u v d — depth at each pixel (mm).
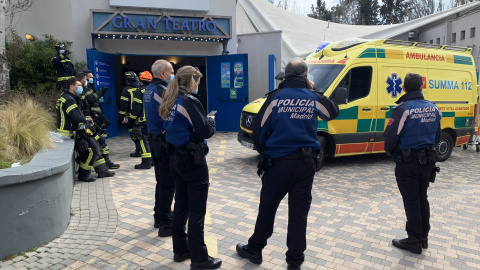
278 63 12484
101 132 7270
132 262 3521
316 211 4984
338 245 3961
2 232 3467
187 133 3234
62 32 10039
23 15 9938
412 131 3672
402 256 3725
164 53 11328
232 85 11695
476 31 20453
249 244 3545
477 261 3643
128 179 6391
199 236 3332
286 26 18688
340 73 7113
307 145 3197
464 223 4645
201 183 3312
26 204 3611
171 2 10664
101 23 9750
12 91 7492
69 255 3629
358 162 8062
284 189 3248
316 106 3219
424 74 7895
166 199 4027
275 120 3189
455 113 8344
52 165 3914
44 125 5523
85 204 5070
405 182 3754
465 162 8375
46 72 9344
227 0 11586
